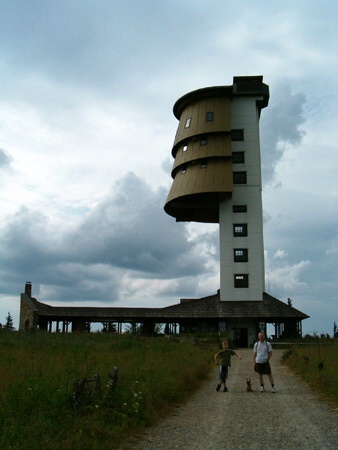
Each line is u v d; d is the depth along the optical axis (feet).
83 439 33.09
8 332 155.94
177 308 211.41
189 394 61.77
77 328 212.43
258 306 207.00
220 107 219.41
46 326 220.23
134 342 123.34
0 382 43.09
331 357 93.71
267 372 65.21
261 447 35.37
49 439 31.42
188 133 219.82
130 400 43.37
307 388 68.69
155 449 34.88
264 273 222.89
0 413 33.53
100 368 56.49
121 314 210.38
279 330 212.02
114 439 35.53
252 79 224.94
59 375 48.62
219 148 213.66
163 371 62.85
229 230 214.69
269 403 55.31
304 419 45.78
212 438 38.19
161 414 46.93
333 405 53.62
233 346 177.99
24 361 63.82
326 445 35.94
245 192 216.54
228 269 212.23
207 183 210.59
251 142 220.43
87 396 41.06
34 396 37.96
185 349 116.78
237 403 55.36
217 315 205.26
